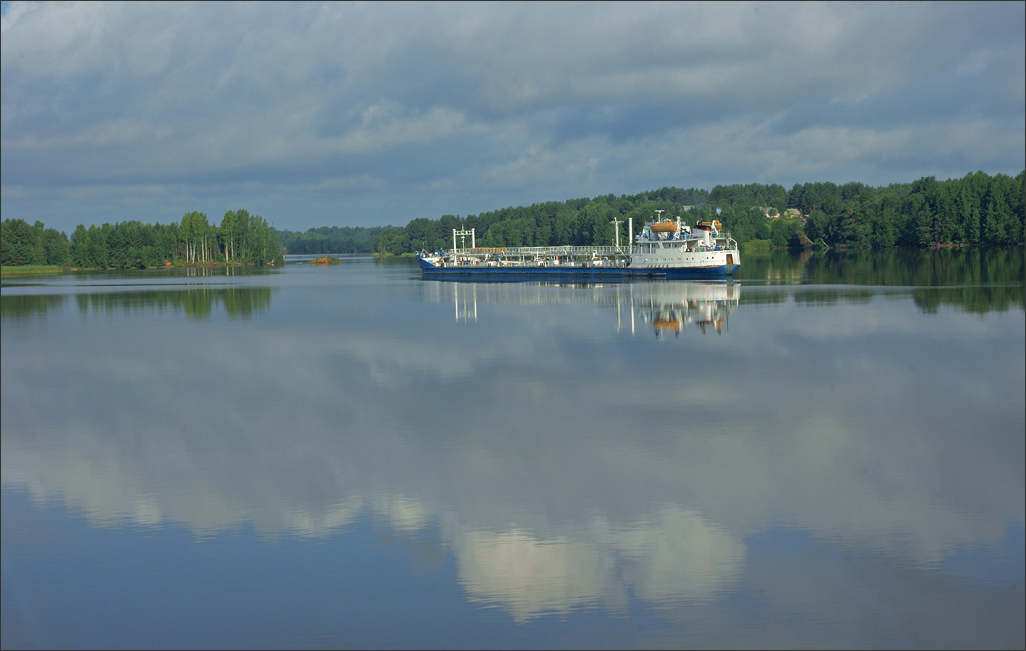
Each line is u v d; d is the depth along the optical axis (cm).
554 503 3934
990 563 3259
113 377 7519
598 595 3088
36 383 7281
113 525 3781
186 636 2880
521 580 3200
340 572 3291
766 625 2902
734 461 4503
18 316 13038
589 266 17688
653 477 4262
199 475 4488
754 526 3647
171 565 3372
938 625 2886
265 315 12606
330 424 5506
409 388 6531
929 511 3756
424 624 2928
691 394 6069
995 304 11000
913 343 8162
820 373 6788
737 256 15500
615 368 7125
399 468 4503
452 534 3625
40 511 3972
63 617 3006
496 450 4784
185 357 8550
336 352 8531
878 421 5284
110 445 5138
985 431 5022
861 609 2966
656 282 15662
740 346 8150
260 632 2892
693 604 3022
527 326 10119
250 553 3466
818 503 3881
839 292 13150
